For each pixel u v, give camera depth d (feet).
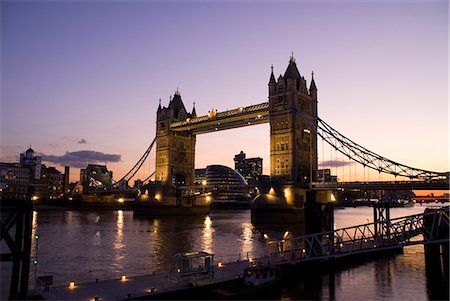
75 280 157.89
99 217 568.00
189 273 138.51
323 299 131.64
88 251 235.81
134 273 172.24
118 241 284.20
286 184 431.43
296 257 175.94
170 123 651.66
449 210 159.84
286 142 458.91
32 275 166.20
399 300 130.72
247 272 136.67
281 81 474.90
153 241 285.64
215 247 254.47
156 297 120.78
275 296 134.51
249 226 414.41
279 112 471.21
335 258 179.22
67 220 492.95
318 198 228.22
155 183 638.12
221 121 561.84
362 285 148.36
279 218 422.00
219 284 134.31
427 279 156.46
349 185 357.41
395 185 325.83
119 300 114.52
